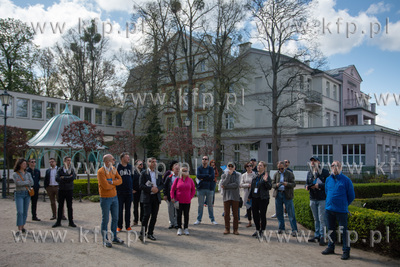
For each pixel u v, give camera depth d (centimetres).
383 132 3045
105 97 3909
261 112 3559
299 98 2928
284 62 2847
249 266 600
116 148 2927
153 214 788
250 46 3684
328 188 708
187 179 860
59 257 632
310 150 3300
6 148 1759
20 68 3775
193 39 3144
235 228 859
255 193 837
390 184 1930
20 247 700
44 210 1226
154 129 3531
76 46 3897
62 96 4162
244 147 3603
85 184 1673
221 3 2833
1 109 3050
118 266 585
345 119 4059
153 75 3039
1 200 1520
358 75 4428
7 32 3653
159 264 601
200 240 790
